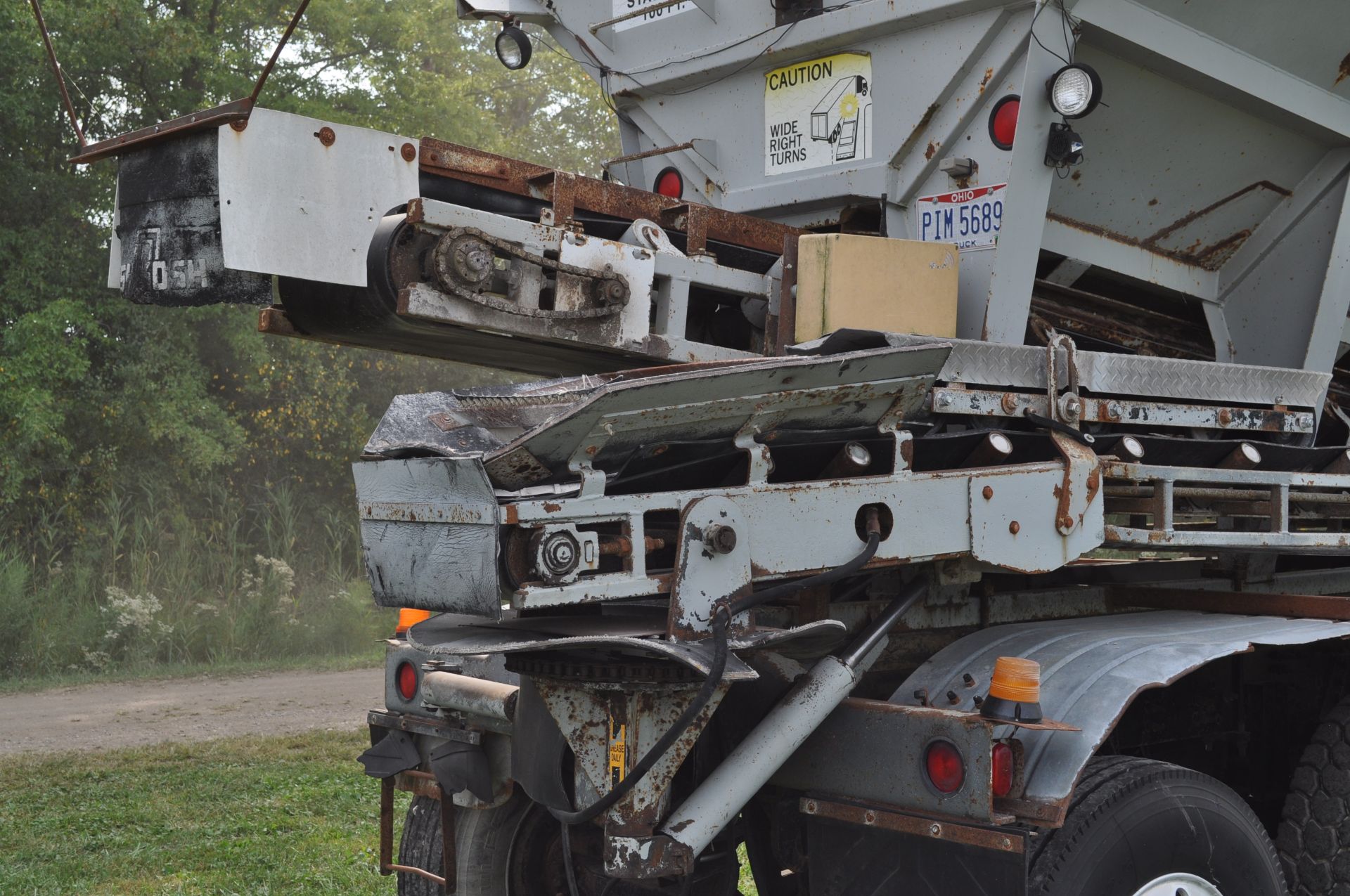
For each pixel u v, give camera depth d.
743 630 2.96
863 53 4.37
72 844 6.41
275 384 19.73
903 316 3.82
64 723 10.50
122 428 17.38
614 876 2.93
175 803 7.34
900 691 3.30
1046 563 3.45
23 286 16.50
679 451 2.98
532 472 2.75
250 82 18.62
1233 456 4.05
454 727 4.02
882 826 3.08
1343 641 4.35
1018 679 2.93
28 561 16.25
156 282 3.47
